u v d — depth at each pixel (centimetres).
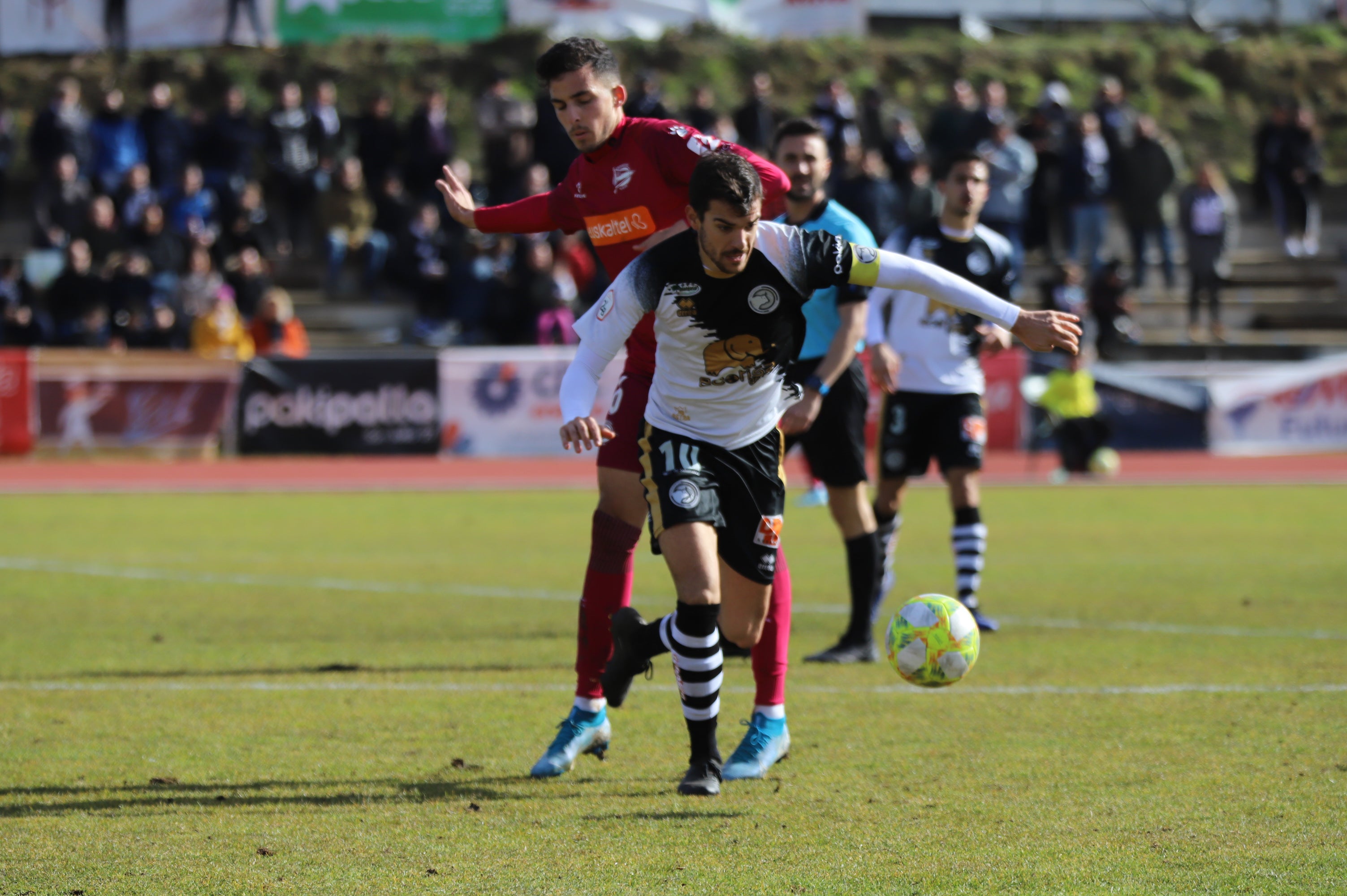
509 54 10269
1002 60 10869
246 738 1895
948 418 2767
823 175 2317
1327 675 2281
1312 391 7012
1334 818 1498
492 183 7650
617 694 1714
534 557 3888
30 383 6512
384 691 2197
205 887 1295
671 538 1595
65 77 10000
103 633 2722
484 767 1753
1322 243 9619
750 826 1492
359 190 8550
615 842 1438
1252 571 3559
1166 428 6888
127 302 7056
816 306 2408
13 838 1455
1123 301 7500
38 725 1970
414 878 1321
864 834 1456
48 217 7825
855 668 2402
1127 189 8219
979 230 2792
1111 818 1505
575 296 7431
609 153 1791
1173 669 2334
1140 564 3691
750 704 2138
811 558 3897
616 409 1791
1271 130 9112
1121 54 11056
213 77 10069
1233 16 11950
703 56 10312
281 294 7756
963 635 1652
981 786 1641
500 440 6788
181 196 7631
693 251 1552
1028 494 5509
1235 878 1301
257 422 6688
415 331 7675
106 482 5938
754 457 1647
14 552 3972
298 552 3981
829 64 10525
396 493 5606
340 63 10156
